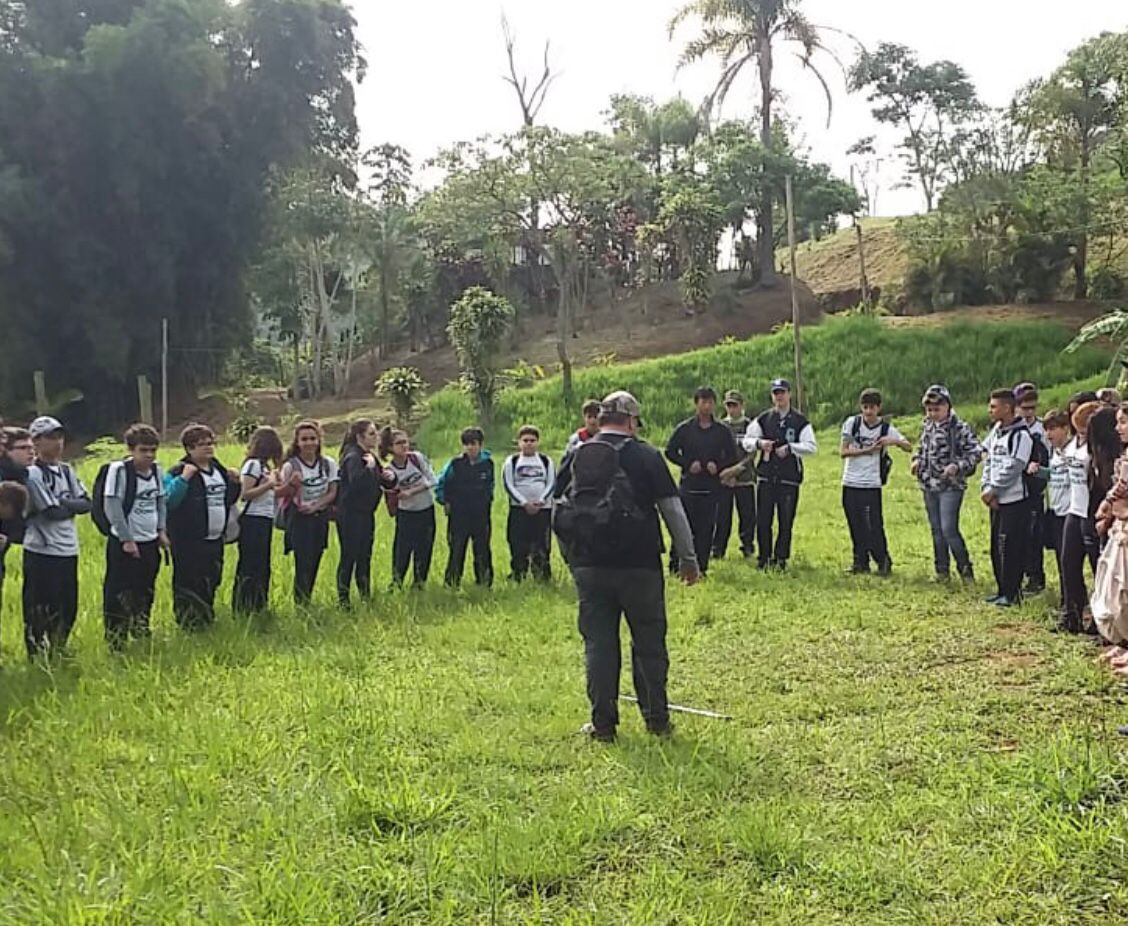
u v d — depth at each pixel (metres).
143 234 40.12
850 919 4.19
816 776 5.67
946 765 5.72
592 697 6.34
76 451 37.62
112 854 4.72
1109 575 7.21
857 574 11.55
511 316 32.91
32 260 38.59
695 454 11.73
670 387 32.09
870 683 7.39
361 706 6.79
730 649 8.41
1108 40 34.38
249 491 9.54
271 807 5.20
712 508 11.77
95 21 41.59
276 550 13.20
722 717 6.73
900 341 32.47
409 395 32.78
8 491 7.65
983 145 38.19
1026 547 9.93
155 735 6.35
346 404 42.34
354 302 47.91
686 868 4.61
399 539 11.05
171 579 9.98
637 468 6.43
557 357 40.41
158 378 41.31
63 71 38.00
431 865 4.57
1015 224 36.47
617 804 5.21
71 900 4.16
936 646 8.32
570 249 36.41
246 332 45.16
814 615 9.48
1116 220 35.28
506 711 6.91
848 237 51.72
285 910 4.18
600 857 4.75
